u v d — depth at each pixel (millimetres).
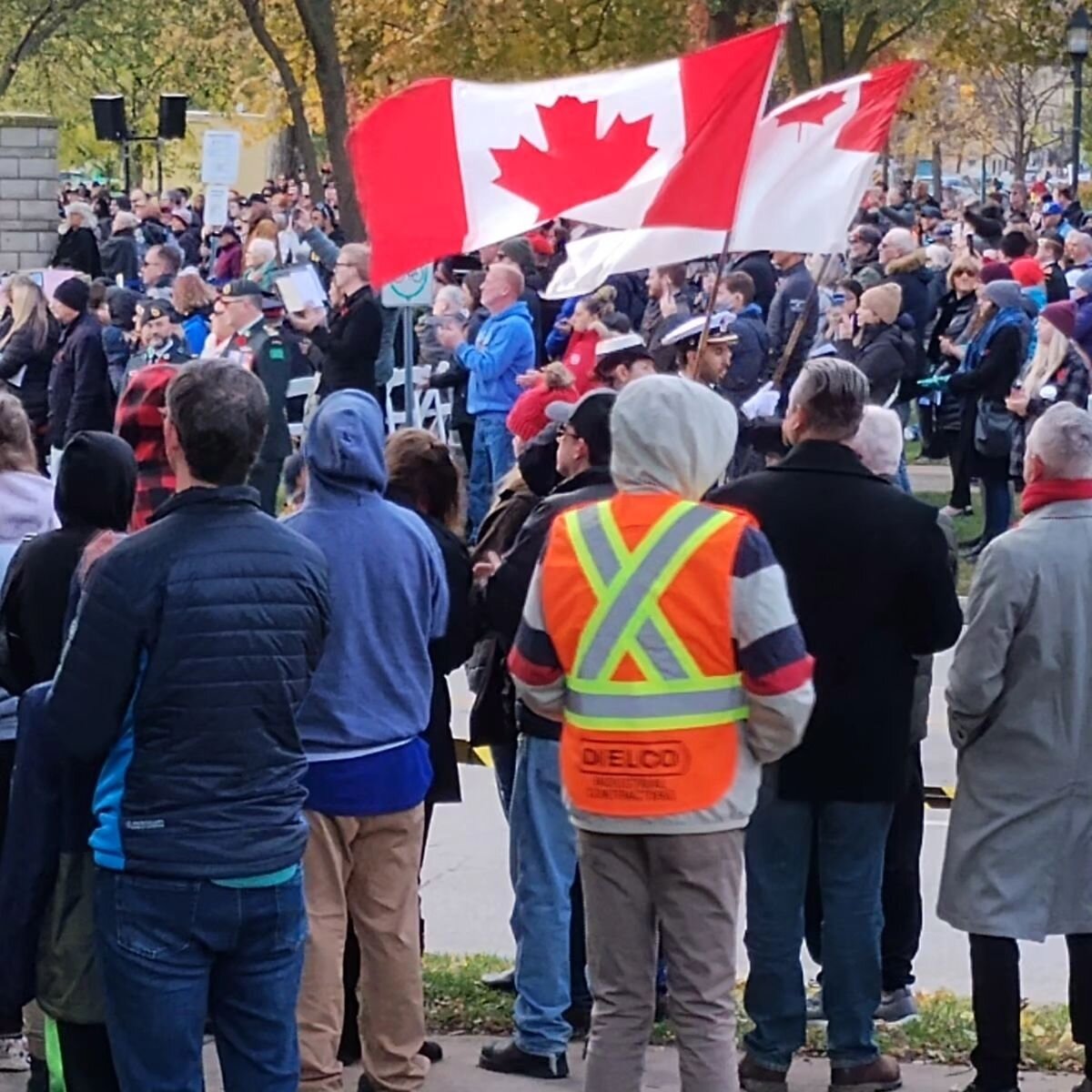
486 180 7609
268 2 35938
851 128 8102
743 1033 6641
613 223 7602
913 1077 6348
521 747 6438
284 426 14664
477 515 15445
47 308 16703
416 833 5996
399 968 5992
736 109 7184
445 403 19828
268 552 4734
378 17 35969
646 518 5047
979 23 42719
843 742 5832
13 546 6445
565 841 6402
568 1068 6492
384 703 5832
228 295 14930
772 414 10273
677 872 5055
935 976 7707
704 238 7855
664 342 11461
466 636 6426
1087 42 39469
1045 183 49719
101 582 4629
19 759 4930
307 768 5406
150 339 15344
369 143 7645
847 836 5938
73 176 55719
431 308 19641
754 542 5020
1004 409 15508
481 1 35312
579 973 6914
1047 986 7582
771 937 6023
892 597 5812
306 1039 5820
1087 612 5957
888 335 14328
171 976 4621
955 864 6105
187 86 50938
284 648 4707
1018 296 15625
